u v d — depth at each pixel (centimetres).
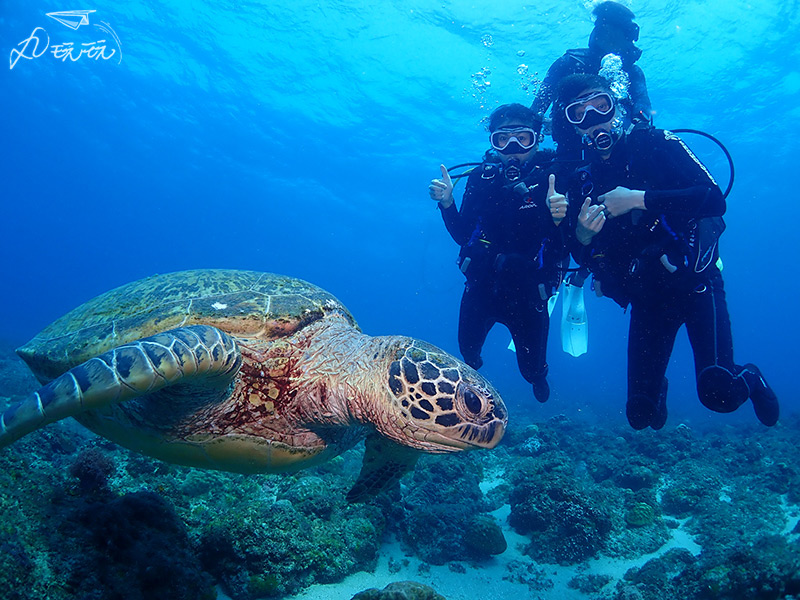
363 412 130
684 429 362
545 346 210
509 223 199
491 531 200
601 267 188
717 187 165
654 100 795
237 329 136
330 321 147
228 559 154
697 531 219
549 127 218
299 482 195
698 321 175
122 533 130
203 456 134
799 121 872
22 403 100
